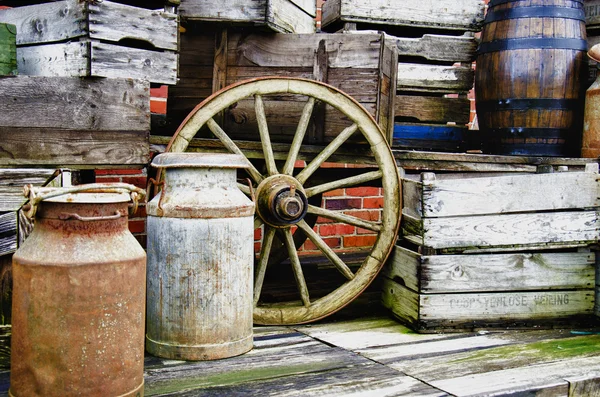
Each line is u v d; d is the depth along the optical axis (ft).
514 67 12.24
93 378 6.61
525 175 10.00
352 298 10.43
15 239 8.11
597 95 11.94
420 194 9.89
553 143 12.33
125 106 9.13
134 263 6.84
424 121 13.07
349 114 10.17
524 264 10.03
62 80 8.61
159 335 8.63
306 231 10.31
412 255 10.02
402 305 10.35
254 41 10.55
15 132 8.34
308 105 10.11
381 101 10.67
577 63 12.29
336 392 7.37
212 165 8.33
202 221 8.35
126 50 9.06
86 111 8.82
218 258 8.45
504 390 7.45
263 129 9.99
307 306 10.22
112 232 6.75
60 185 8.04
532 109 12.21
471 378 7.84
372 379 7.79
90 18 8.65
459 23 12.90
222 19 10.03
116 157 9.11
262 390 7.42
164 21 9.45
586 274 10.22
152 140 9.78
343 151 10.78
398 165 11.08
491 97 12.67
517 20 12.31
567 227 10.11
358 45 10.41
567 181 10.10
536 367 8.27
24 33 9.62
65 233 6.54
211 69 10.72
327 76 10.53
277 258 12.26
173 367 8.21
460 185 9.82
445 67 13.02
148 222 8.72
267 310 10.05
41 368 6.55
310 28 11.72
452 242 9.86
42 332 6.51
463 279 9.86
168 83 9.62
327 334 9.77
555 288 10.14
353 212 14.96
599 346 9.21
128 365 6.86
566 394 7.73
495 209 9.95
